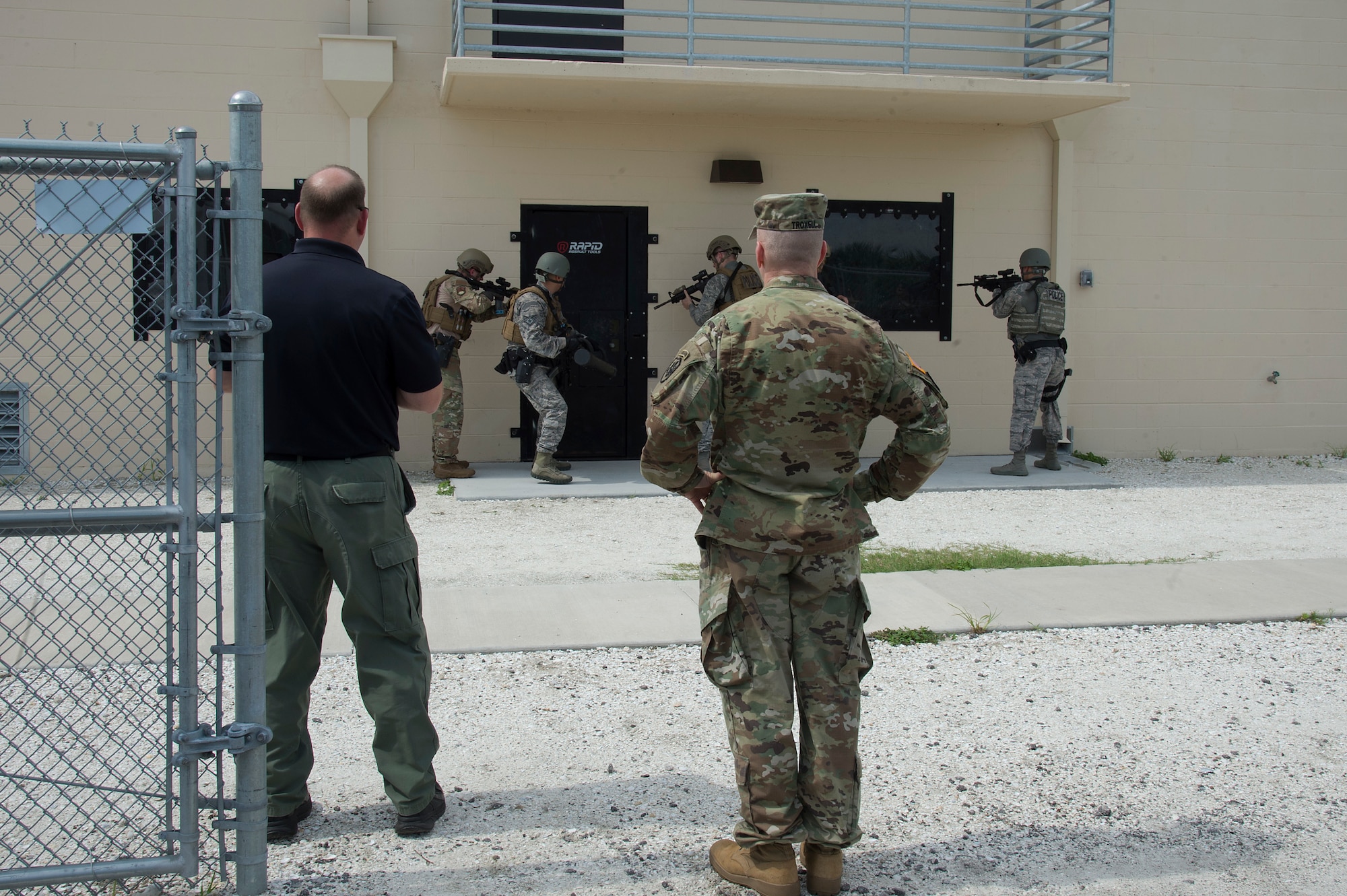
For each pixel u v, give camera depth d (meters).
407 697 3.04
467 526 7.49
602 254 9.96
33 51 8.85
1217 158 10.91
